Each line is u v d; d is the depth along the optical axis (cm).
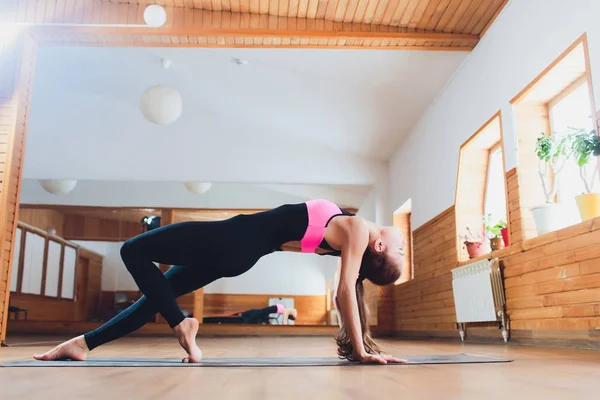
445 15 455
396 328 748
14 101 475
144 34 499
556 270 337
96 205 787
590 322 299
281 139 780
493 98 443
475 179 520
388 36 478
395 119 661
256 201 793
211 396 96
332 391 103
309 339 623
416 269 664
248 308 858
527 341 377
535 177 399
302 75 597
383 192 781
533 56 378
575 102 376
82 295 835
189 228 179
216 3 487
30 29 493
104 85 757
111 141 766
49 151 759
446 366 168
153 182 786
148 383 119
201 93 726
